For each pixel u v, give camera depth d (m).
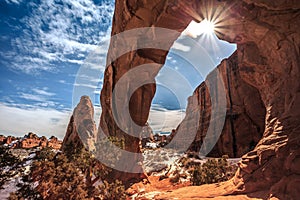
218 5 12.46
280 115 10.66
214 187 12.70
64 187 13.23
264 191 9.00
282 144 8.93
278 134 9.62
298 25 10.62
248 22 12.38
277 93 11.73
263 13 11.50
